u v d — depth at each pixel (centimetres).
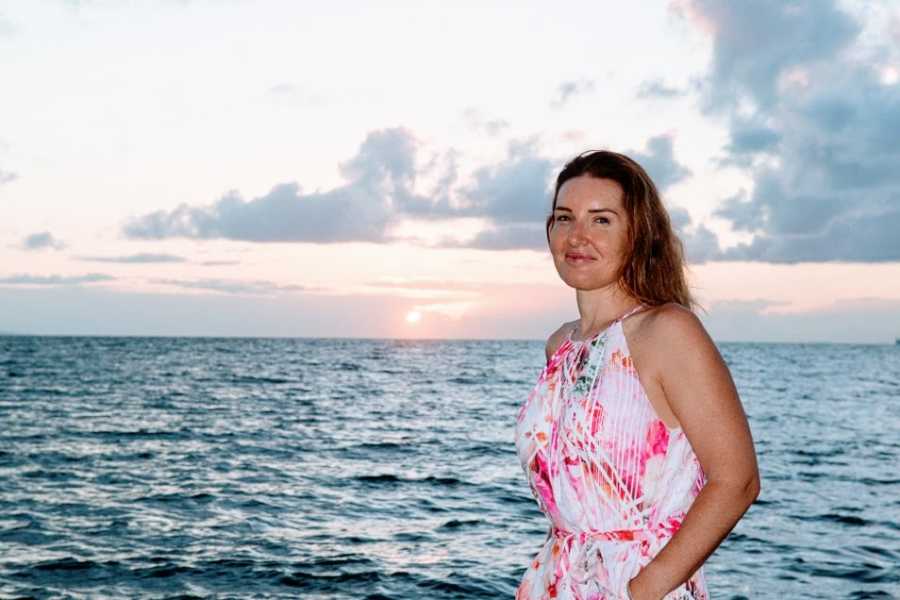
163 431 2375
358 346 17200
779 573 901
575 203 242
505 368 7644
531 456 239
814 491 1460
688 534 212
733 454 213
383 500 1355
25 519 1160
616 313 243
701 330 221
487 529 1134
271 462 1802
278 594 827
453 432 2483
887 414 3225
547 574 236
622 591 218
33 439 2148
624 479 222
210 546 1011
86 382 4694
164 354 9950
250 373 6016
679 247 246
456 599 818
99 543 1021
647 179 243
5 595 812
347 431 2469
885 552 998
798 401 3903
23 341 17812
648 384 223
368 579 878
